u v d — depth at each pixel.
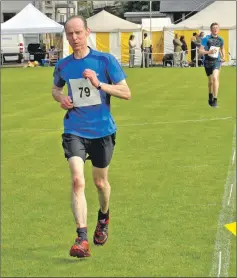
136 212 8.47
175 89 25.25
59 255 7.04
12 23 42.19
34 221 8.25
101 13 47.12
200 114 17.47
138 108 19.23
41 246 7.33
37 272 6.56
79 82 7.08
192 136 14.02
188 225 7.88
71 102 7.09
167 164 11.32
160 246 7.18
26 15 42.53
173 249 7.08
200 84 27.33
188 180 10.12
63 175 10.80
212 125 15.45
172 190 9.54
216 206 8.65
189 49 44.97
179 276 6.35
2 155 12.62
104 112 7.14
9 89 27.34
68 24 7.02
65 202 9.12
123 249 7.14
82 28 7.01
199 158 11.74
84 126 7.12
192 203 8.82
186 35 45.06
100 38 46.25
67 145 7.09
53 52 45.78
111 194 9.38
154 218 8.19
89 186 10.05
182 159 11.69
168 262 6.72
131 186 9.84
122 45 46.22
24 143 13.89
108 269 6.58
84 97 7.08
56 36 47.56
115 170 10.93
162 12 59.97
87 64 7.06
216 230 7.66
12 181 10.44
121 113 18.22
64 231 7.84
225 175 10.38
